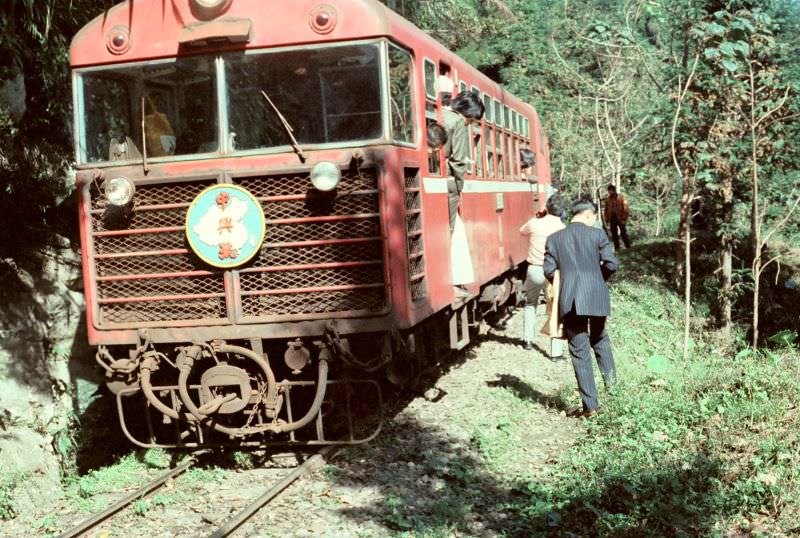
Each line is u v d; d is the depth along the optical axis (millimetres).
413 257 7422
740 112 12031
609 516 5812
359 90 7035
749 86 12102
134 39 7262
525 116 15539
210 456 7852
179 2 7199
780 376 8781
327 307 7039
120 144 7305
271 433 8297
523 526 5895
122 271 7273
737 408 7820
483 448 7535
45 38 9242
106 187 7070
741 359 10305
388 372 7336
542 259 11609
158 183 7152
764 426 7324
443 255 8516
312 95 7070
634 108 25000
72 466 8773
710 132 12281
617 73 23188
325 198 6992
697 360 10594
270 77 7102
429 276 7891
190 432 8305
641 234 31078
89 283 7262
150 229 7172
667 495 6102
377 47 7012
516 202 13758
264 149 7047
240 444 7477
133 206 7207
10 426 8320
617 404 8172
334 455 7473
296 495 6551
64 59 10039
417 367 8461
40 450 8484
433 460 7270
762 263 17344
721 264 16094
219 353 7234
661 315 14883
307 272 7043
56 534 6277
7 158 9562
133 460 7984
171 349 7430
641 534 5566
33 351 8812
